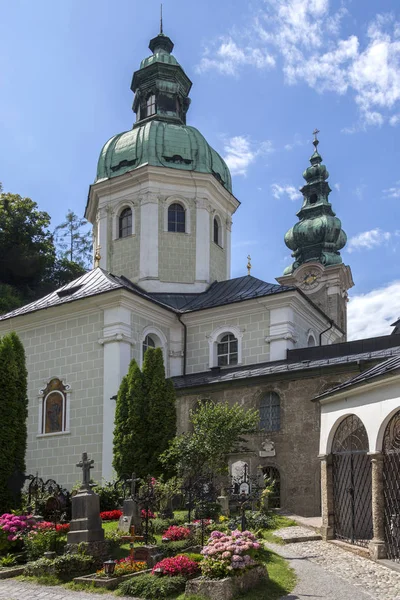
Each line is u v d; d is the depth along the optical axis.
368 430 17.11
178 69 42.91
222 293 36.41
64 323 33.00
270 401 28.08
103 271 35.53
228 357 33.78
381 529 16.25
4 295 53.31
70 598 13.68
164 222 37.91
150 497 19.47
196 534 17.83
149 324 33.44
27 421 32.84
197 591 13.22
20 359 25.11
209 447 24.50
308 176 70.62
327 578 14.38
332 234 66.75
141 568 15.45
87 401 31.38
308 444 26.48
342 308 64.25
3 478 23.31
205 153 39.97
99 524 16.83
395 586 13.62
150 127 39.94
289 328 32.19
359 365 26.05
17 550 17.72
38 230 59.34
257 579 13.85
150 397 27.84
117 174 39.62
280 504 26.45
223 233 40.34
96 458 30.44
